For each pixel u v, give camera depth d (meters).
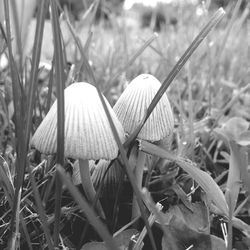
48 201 0.11
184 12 0.30
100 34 0.30
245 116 0.19
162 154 0.10
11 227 0.09
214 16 0.10
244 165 0.10
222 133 0.14
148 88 0.10
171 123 0.10
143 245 0.10
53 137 0.09
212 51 0.24
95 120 0.09
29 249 0.09
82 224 0.11
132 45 0.32
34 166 0.12
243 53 0.27
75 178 0.11
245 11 0.26
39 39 0.09
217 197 0.10
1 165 0.10
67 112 0.09
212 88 0.23
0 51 0.15
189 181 0.12
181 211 0.10
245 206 0.12
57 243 0.09
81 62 0.15
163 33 0.30
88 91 0.09
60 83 0.08
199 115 0.20
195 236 0.09
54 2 0.08
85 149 0.09
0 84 0.19
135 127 0.10
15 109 0.10
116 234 0.09
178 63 0.10
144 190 0.08
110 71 0.22
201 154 0.14
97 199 0.10
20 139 0.09
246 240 0.10
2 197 0.11
